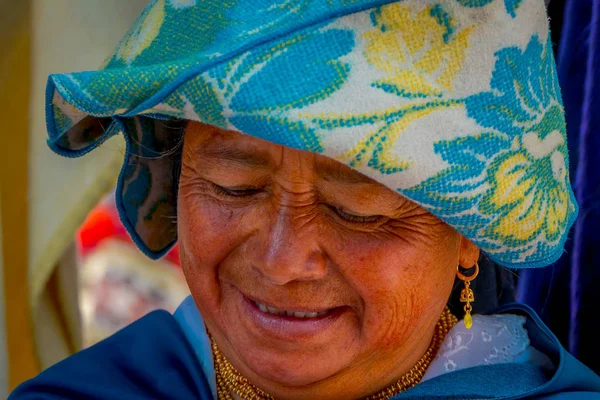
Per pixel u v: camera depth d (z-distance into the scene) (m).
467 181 0.92
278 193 1.04
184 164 1.17
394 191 0.94
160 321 1.61
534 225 1.03
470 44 0.88
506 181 0.96
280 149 1.01
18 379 1.68
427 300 1.13
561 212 1.10
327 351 1.15
